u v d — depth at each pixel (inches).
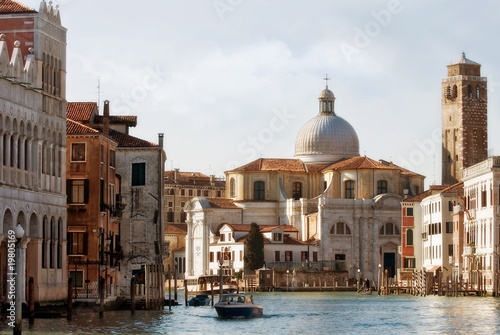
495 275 5206.7
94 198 3737.7
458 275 6141.7
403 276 7086.6
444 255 6579.7
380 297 5836.6
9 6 3346.5
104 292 3604.8
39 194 3265.3
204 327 3336.6
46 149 3341.5
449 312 4057.6
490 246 5418.3
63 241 3459.6
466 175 5974.4
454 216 6378.0
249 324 3503.9
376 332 3201.3
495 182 5388.8
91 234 3730.3
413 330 3257.9
